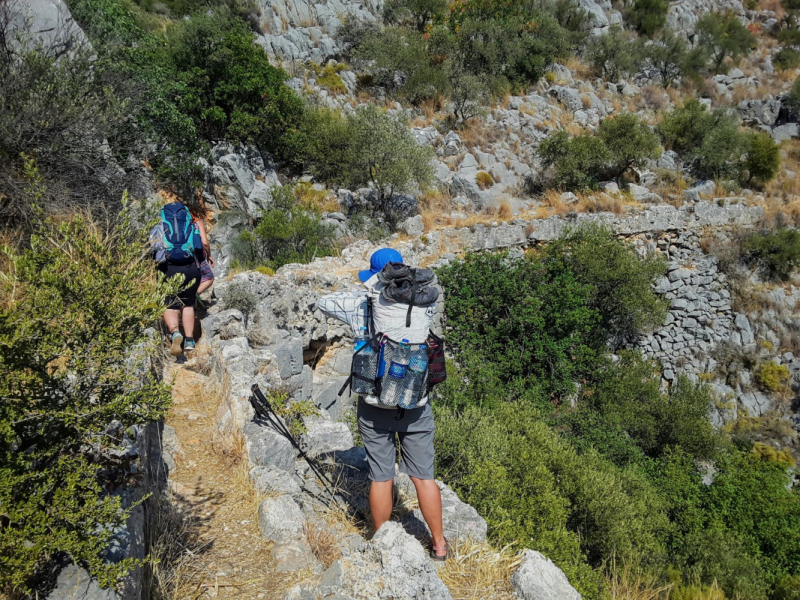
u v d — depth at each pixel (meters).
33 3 10.10
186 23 19.27
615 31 38.34
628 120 26.14
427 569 3.25
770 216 25.92
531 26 33.25
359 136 20.36
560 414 17.39
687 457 16.94
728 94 38.56
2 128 7.26
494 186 23.75
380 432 3.53
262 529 3.69
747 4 49.91
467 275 17.83
